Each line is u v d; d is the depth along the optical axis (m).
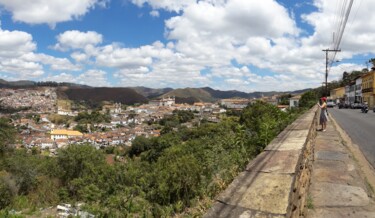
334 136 12.57
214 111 165.75
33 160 29.81
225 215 2.06
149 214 6.45
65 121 174.88
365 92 58.47
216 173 6.42
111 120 171.62
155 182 7.82
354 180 6.09
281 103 70.62
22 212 13.35
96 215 7.64
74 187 17.78
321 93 68.62
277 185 2.60
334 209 4.65
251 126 10.62
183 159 7.71
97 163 27.59
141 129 123.88
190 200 6.14
